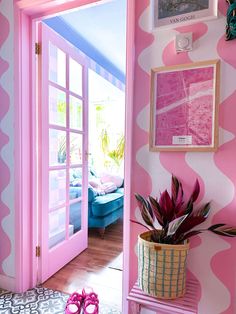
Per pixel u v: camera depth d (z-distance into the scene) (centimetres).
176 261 104
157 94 127
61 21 240
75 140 228
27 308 152
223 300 117
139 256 112
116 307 156
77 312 133
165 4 125
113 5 211
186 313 98
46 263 186
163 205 111
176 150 124
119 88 439
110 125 513
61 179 209
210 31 117
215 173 117
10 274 173
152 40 129
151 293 107
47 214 187
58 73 202
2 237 175
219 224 109
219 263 117
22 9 162
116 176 420
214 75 116
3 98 170
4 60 169
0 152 173
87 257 229
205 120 118
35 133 176
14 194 169
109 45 302
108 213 299
